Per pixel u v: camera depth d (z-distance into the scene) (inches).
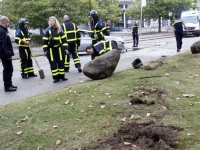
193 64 327.3
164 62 357.4
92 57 307.4
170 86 227.3
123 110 178.7
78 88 241.0
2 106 215.0
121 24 2279.8
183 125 149.4
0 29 261.6
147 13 1519.4
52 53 299.3
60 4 935.0
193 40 816.9
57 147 138.2
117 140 138.5
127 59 457.4
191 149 125.0
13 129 163.8
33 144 143.6
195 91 209.8
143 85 235.1
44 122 170.6
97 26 318.0
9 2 948.0
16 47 923.4
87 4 957.2
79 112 181.3
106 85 243.0
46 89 275.6
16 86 286.4
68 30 351.9
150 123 150.4
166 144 127.3
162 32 1509.6
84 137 145.6
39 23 924.0
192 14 1027.9
